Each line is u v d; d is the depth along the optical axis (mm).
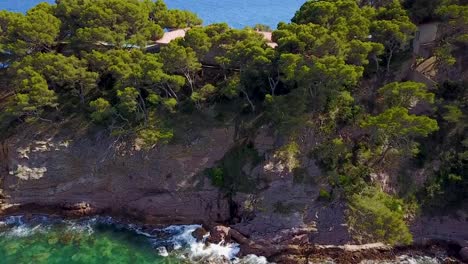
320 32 52594
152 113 58250
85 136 57969
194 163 56031
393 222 47375
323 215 51031
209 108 58344
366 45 51594
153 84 55969
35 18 62656
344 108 54938
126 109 56125
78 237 53125
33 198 57219
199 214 55156
